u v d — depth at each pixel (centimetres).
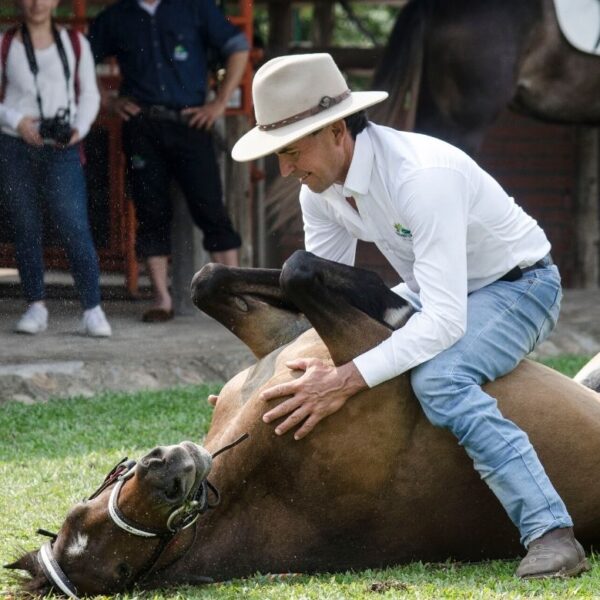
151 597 688
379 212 748
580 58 1888
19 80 1623
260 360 790
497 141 2328
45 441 1180
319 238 820
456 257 721
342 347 732
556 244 2350
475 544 774
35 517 870
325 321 728
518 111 1972
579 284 2328
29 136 1628
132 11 1780
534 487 718
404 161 730
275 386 733
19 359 1547
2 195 1673
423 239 722
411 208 721
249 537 737
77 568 681
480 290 765
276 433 728
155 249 1864
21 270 1705
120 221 2102
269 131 736
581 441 764
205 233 1864
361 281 750
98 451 1129
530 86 1900
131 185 1841
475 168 750
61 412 1334
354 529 752
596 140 2311
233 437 739
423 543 767
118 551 676
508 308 755
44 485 978
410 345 719
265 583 720
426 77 1864
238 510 736
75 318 1841
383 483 746
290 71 731
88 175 2075
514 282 767
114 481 695
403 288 817
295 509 743
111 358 1583
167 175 1834
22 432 1234
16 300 2014
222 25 1802
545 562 709
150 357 1602
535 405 759
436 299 718
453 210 723
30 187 1667
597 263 2333
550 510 718
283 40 2564
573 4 1866
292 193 1822
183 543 702
